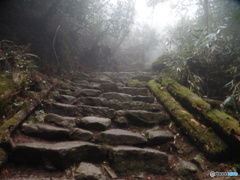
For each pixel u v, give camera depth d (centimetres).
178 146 222
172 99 305
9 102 219
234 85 248
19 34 367
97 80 431
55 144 186
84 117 249
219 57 323
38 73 330
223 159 192
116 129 240
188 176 181
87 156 187
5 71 257
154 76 495
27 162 171
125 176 179
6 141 172
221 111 238
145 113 271
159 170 189
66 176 163
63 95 298
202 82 312
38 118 232
